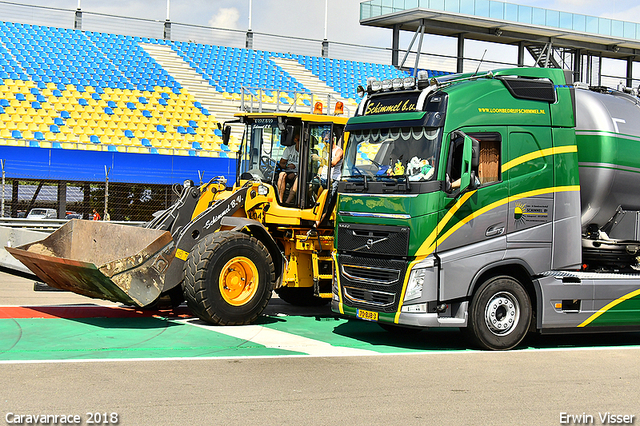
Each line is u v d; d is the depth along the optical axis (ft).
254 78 101.09
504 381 21.31
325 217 32.96
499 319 26.76
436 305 25.61
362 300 27.35
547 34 105.50
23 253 29.96
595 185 29.68
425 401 18.62
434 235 25.49
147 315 32.24
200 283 29.01
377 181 27.12
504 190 26.63
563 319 27.71
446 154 25.70
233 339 26.86
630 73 118.62
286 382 20.24
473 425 16.62
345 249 27.99
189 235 30.53
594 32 106.32
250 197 32.65
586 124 29.81
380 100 28.27
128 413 16.70
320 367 22.45
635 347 28.91
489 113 26.61
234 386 19.56
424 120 26.09
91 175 67.82
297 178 33.17
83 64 91.04
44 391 18.43
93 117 79.30
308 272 33.94
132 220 70.08
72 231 33.91
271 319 32.65
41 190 70.13
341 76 110.42
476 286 26.58
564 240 27.81
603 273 29.04
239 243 29.96
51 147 72.28
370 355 24.84
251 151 34.96
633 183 30.25
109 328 28.40
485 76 27.94
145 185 70.79
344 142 32.35
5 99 77.20
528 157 27.22
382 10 103.09
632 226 30.63
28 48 92.17
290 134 32.27
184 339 26.53
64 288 30.99
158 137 79.92
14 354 22.91
